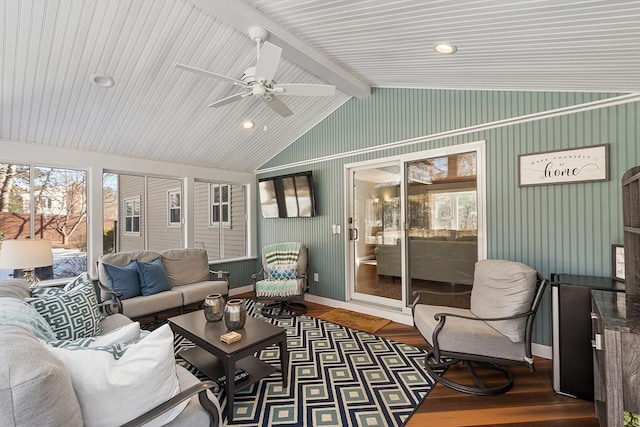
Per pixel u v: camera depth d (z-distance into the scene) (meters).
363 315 4.09
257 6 2.34
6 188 3.47
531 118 2.89
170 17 2.50
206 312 2.61
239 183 5.62
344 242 4.45
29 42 2.40
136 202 4.64
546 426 1.91
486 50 2.29
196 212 5.75
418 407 2.11
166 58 2.89
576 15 1.64
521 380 2.45
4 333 1.03
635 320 1.46
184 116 3.82
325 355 2.89
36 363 0.94
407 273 3.82
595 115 2.58
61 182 3.82
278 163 5.41
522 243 2.95
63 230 3.83
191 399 1.43
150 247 4.79
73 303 2.11
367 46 2.70
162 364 1.23
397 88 3.86
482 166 3.20
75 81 2.88
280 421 1.96
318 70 3.23
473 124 3.24
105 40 2.56
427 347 3.06
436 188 3.58
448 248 3.50
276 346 3.08
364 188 4.34
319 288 4.77
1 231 3.44
